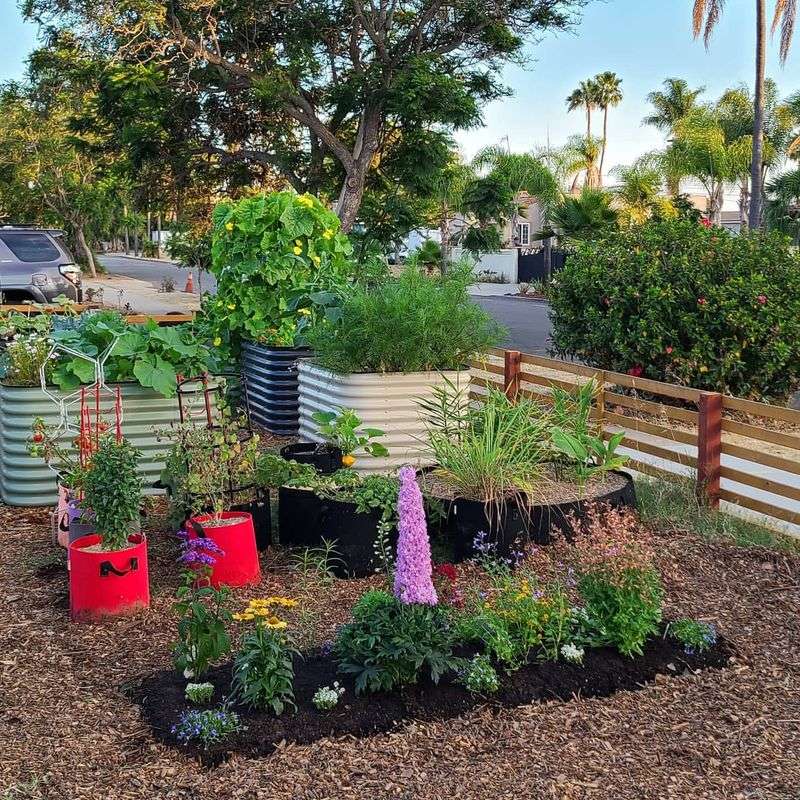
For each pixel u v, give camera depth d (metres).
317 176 22.08
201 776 3.34
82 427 5.79
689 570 5.53
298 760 3.43
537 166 40.00
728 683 4.12
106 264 60.00
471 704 3.83
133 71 18.55
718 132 37.22
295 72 20.08
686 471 7.67
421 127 20.27
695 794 3.30
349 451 6.42
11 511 6.67
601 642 4.28
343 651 4.02
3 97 33.88
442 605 4.17
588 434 7.50
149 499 6.82
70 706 3.85
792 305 9.97
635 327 10.33
